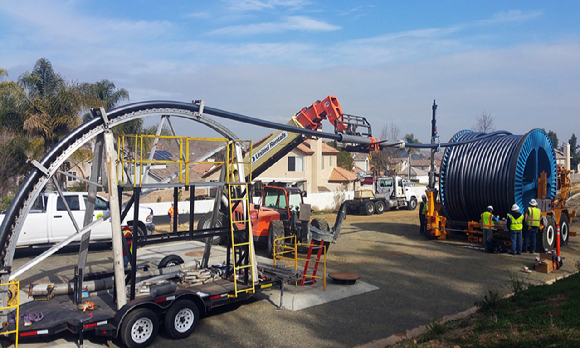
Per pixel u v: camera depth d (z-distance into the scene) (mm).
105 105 19906
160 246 14883
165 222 19406
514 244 13383
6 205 18703
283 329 7199
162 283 7926
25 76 17875
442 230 16219
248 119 8859
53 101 17859
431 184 16688
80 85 18906
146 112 7230
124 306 6355
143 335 6449
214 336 6906
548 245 14102
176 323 6777
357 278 9469
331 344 6602
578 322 6254
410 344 6383
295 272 8609
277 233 12555
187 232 7742
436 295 9164
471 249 14359
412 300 8820
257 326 7340
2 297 5957
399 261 12484
